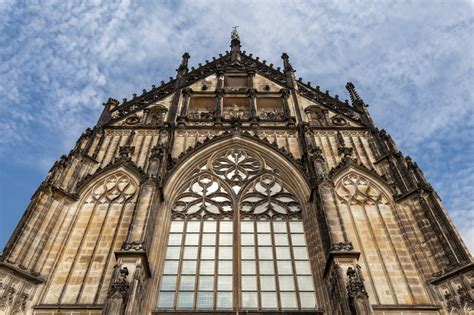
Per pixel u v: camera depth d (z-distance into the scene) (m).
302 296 38.03
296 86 68.12
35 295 36.06
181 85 68.19
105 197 46.38
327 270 35.94
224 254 41.81
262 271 40.16
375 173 48.72
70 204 44.84
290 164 50.66
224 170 51.50
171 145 53.91
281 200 47.88
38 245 39.31
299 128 56.56
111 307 29.64
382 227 42.91
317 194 43.09
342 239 36.91
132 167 49.31
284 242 43.09
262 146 53.66
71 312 34.38
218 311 35.41
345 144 54.75
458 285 35.44
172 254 41.91
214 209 46.69
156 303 37.09
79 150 50.97
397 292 36.72
